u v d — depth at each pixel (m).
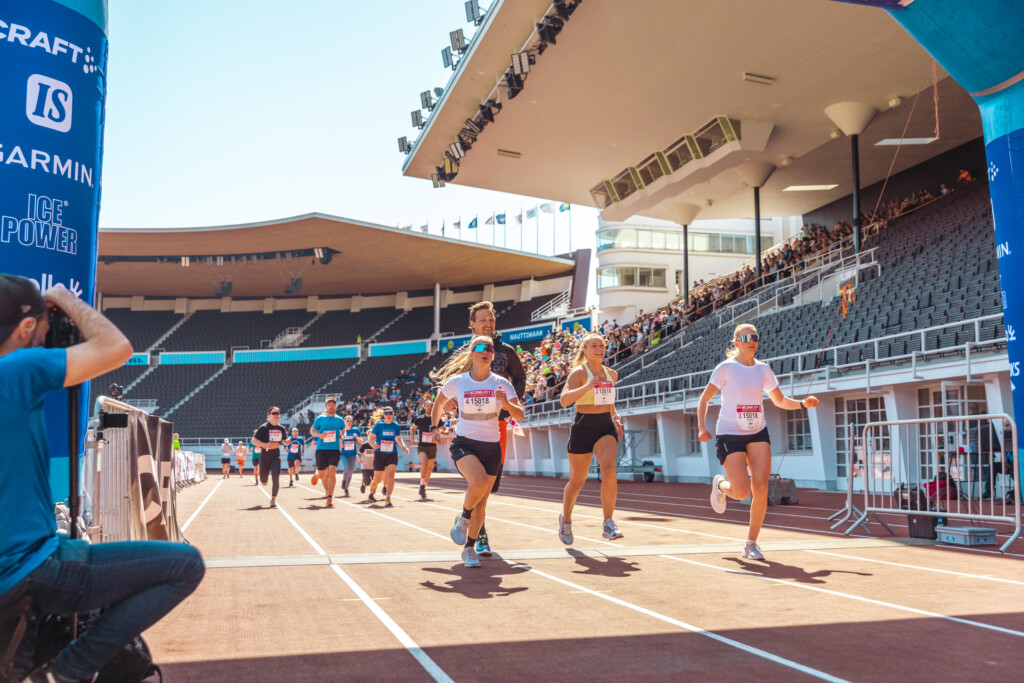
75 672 2.28
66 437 4.39
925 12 7.89
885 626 4.35
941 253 20.30
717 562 6.66
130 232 47.12
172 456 7.92
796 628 4.30
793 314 23.91
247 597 5.20
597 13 20.19
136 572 2.30
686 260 37.66
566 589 5.44
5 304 2.24
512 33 22.03
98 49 4.85
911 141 29.41
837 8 19.80
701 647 3.91
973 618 4.55
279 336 58.72
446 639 4.08
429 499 16.66
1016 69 7.78
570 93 24.84
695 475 23.11
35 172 4.42
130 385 56.00
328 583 5.73
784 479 13.86
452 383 6.62
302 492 20.94
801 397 18.05
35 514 2.19
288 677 3.41
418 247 49.22
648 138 28.64
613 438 7.62
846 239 29.52
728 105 25.75
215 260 51.84
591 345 7.55
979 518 7.71
